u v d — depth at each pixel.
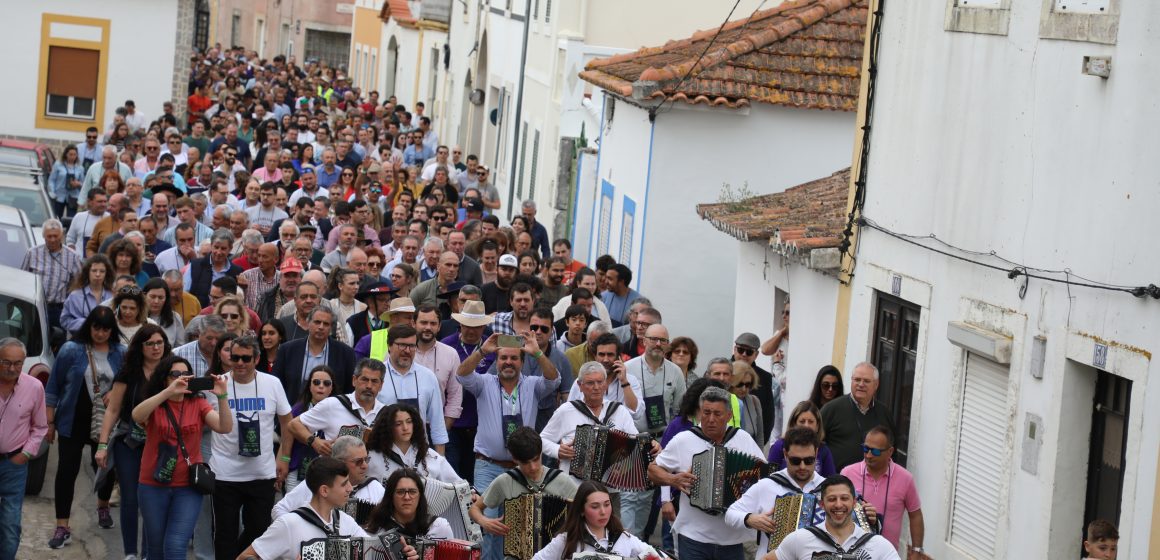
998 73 14.87
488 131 51.12
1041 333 13.74
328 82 70.69
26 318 18.25
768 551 12.60
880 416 15.40
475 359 15.80
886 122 17.44
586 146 35.84
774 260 21.17
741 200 23.12
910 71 16.86
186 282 21.12
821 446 14.44
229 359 14.37
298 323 17.61
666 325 26.27
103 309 15.75
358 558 11.25
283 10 100.31
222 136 38.88
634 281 26.59
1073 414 13.34
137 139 38.88
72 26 47.50
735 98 25.44
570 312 18.17
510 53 46.69
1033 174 14.07
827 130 25.89
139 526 16.91
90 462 19.34
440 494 12.88
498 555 14.25
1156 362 12.03
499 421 15.83
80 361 15.70
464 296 18.53
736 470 13.59
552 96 38.25
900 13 17.23
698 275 26.16
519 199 43.50
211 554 14.98
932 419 15.78
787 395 20.25
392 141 44.25
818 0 27.72
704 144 25.83
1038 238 13.91
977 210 15.06
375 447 13.22
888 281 16.95
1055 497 13.41
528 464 12.88
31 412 14.57
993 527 14.60
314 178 30.50
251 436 14.13
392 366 15.14
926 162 16.27
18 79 47.31
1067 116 13.59
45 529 16.48
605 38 36.50
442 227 26.44
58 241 21.67
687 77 25.50
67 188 33.22
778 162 25.89
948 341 15.47
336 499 11.49
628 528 15.43
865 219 17.69
